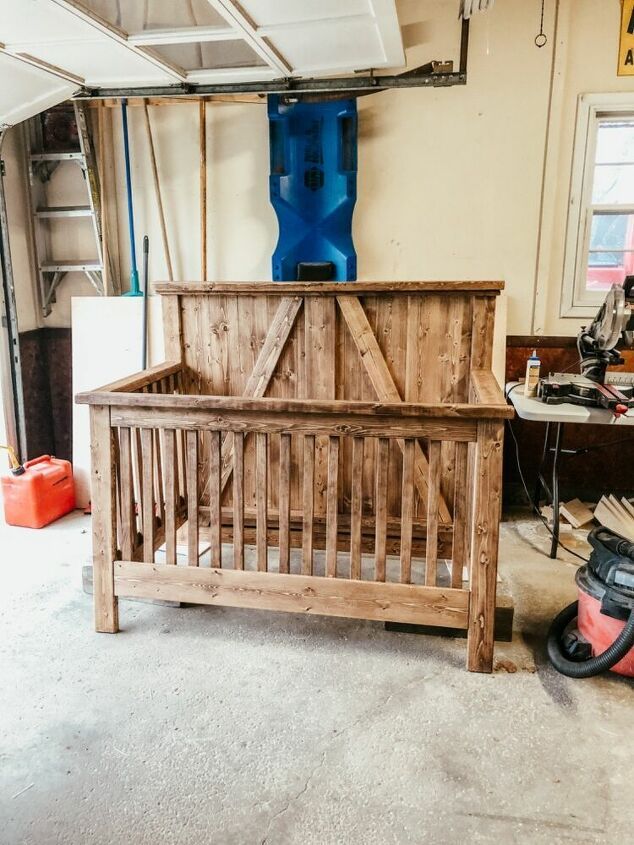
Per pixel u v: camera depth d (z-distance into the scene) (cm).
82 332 399
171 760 193
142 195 407
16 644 253
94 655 246
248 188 398
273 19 240
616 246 400
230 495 332
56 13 222
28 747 198
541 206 377
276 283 300
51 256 425
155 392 297
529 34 358
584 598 239
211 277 412
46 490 374
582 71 360
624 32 353
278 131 364
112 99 390
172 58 286
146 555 258
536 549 348
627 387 295
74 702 219
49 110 395
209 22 241
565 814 175
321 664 241
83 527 374
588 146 370
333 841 166
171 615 275
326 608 247
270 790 182
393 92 372
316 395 311
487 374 279
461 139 374
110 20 236
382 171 383
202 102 386
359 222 390
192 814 174
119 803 178
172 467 254
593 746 200
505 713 215
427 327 294
